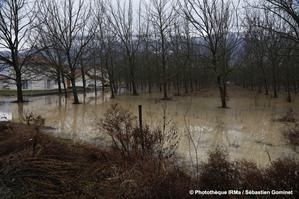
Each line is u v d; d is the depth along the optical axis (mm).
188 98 21094
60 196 3346
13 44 17141
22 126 7207
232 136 7188
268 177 3119
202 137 7109
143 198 3145
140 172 3559
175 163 4801
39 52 17047
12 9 16578
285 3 7324
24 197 3357
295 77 14086
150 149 4375
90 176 3932
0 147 4871
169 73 21734
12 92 27641
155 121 9719
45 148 4879
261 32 15055
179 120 10039
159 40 20625
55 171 4066
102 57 25766
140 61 33031
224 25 13023
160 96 23906
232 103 16578
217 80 14383
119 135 4664
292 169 3025
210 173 3473
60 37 16984
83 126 8930
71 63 18281
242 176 3352
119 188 3402
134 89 26031
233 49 12875
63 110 13875
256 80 25453
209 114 11672
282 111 12109
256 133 7527
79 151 5262
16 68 17766
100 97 24094
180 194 3023
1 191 3506
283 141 6469
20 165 4055
